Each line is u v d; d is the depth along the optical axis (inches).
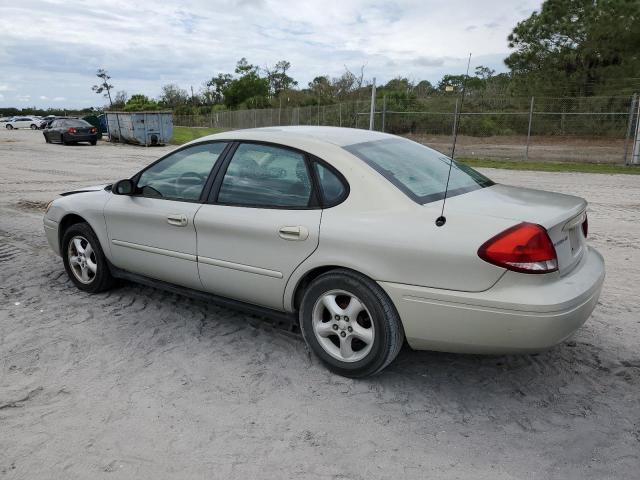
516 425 123.3
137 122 1069.1
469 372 146.7
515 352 122.9
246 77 2566.4
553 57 1268.5
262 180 153.3
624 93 1116.5
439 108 1141.1
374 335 133.9
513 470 108.3
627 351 157.6
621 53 1227.2
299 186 146.1
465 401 133.0
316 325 143.9
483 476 106.6
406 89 1258.0
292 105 1829.5
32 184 510.6
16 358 152.9
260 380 141.9
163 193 174.7
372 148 153.5
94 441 116.3
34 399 132.3
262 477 105.8
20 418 124.3
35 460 110.2
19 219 344.2
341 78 1786.4
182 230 165.6
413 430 121.3
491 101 1168.8
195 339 165.9
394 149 159.0
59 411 127.2
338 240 134.8
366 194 136.0
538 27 1270.9
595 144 1051.3
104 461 110.0
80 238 201.8
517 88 1273.4
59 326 174.6
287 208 145.9
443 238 123.3
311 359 153.2
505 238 118.3
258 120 1523.1
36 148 1007.6
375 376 144.2
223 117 1748.3
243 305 161.5
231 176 159.6
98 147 1046.4
